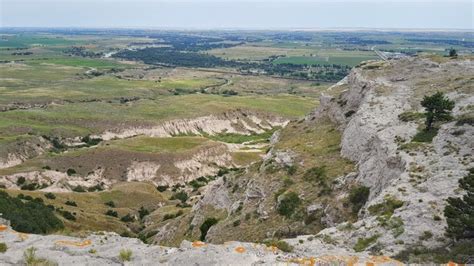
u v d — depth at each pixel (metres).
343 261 22.27
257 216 49.69
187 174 128.25
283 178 53.38
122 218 88.69
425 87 59.16
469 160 36.50
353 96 66.62
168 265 22.20
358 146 50.97
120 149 130.88
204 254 22.89
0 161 125.50
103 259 23.28
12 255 23.27
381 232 28.88
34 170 112.44
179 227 66.38
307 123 71.56
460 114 45.78
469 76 59.16
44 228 55.75
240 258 22.44
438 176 34.59
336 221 41.88
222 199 62.75
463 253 24.02
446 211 26.69
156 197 106.06
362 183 44.12
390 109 54.72
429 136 43.62
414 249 25.98
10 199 65.75
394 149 42.94
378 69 71.00
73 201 91.38
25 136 140.25
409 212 30.20
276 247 26.00
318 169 51.59
